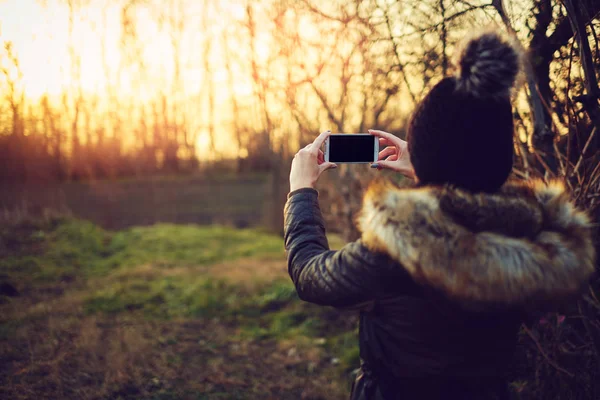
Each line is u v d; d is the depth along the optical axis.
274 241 8.41
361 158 1.38
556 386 2.17
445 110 0.94
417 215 0.90
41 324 4.04
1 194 8.70
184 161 12.71
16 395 2.83
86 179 10.60
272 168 10.12
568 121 1.89
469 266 0.86
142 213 10.38
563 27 1.96
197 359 3.64
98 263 6.52
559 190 1.12
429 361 1.00
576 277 0.92
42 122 8.56
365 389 1.12
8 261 6.02
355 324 4.40
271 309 4.85
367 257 0.95
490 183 0.96
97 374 3.19
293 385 3.33
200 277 5.78
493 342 1.01
